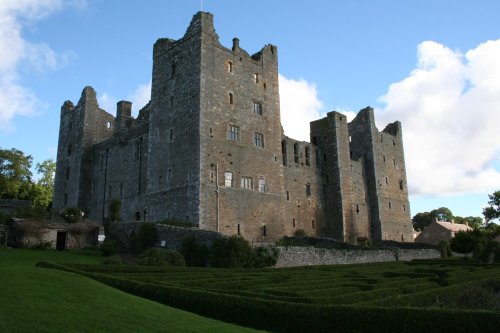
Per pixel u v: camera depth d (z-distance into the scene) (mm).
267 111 60344
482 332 13812
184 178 51844
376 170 83375
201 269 32156
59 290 16188
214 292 19141
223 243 38281
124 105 73938
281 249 42406
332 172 76312
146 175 60750
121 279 22438
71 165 76938
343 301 19859
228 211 51906
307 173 73000
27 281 16609
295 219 68688
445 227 117188
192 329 13836
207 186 50469
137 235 45219
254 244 43469
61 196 78125
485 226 110438
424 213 157375
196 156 50875
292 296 20062
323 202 74688
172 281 24141
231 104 55625
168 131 55656
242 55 58781
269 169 58469
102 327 12688
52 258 37562
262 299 17734
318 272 34188
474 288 26141
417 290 25312
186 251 40562
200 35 54219
